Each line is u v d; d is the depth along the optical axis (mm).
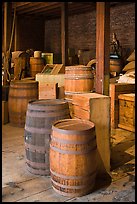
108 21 3740
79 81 4281
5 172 3135
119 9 8516
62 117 3049
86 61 8789
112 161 3488
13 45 10461
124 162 3455
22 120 5176
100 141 3020
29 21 10883
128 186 2801
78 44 10227
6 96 5684
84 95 3146
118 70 7152
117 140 4422
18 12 9789
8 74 6203
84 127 2674
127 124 5023
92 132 2596
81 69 4254
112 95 5113
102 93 3791
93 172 2637
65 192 2578
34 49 11172
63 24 7543
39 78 6312
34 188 2750
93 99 2936
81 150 2500
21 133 4773
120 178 2992
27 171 3168
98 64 3840
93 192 2672
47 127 2969
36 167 3055
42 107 2990
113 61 7125
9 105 5320
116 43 7945
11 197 2564
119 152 3840
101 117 2998
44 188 2750
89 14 9570
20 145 4090
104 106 2998
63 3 7465
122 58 7770
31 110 3049
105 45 3742
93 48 9547
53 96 5512
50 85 5523
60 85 6133
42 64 7738
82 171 2531
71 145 2488
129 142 4312
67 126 2713
